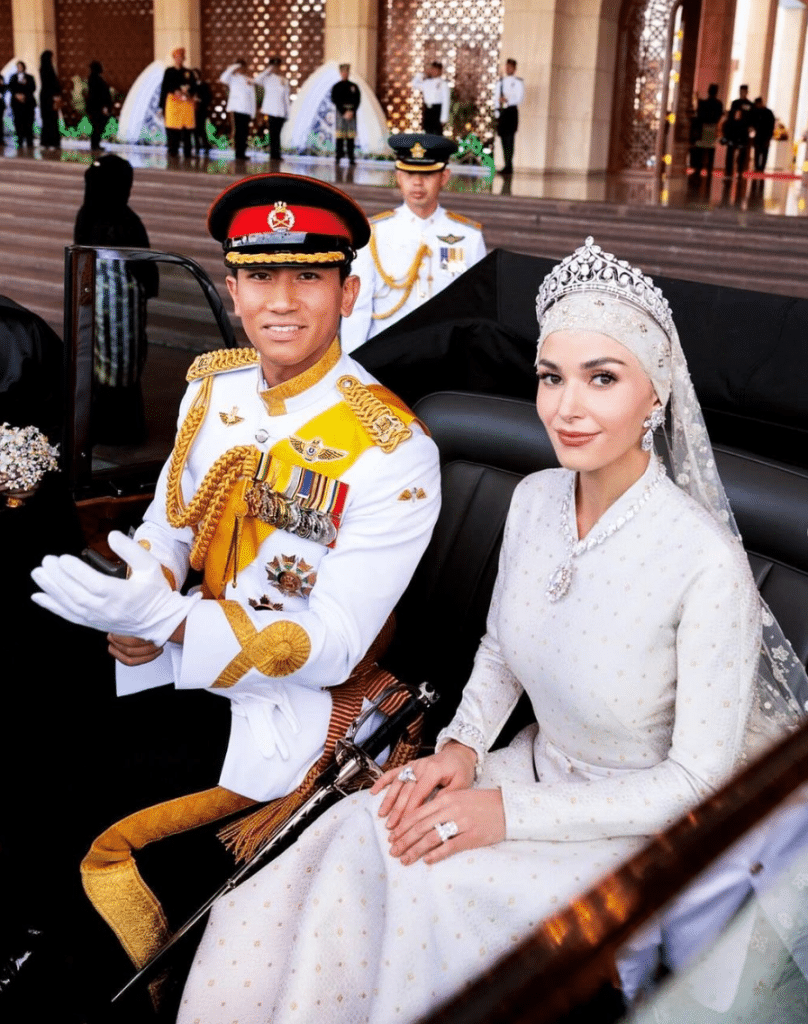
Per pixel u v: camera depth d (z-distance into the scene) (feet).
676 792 4.57
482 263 8.93
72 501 8.02
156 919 5.48
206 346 8.80
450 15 56.59
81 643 7.36
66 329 7.84
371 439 5.80
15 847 5.71
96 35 67.21
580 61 50.67
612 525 4.79
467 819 4.72
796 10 99.45
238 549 5.94
